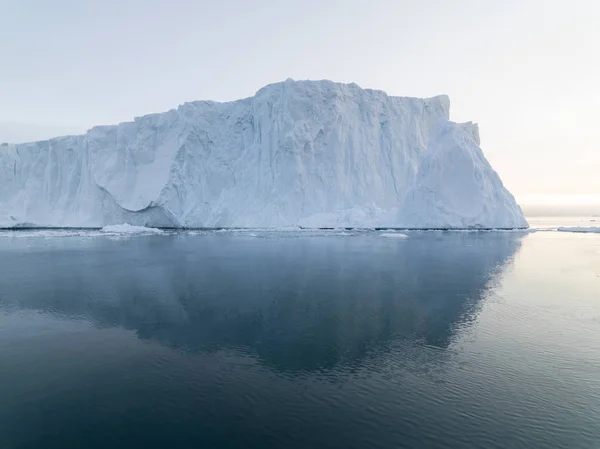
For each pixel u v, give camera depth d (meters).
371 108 69.06
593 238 44.41
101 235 51.34
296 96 63.16
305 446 6.50
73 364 9.86
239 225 61.44
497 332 12.11
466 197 54.38
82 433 6.95
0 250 33.66
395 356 10.25
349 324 12.95
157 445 6.58
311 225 58.97
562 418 7.32
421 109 73.50
